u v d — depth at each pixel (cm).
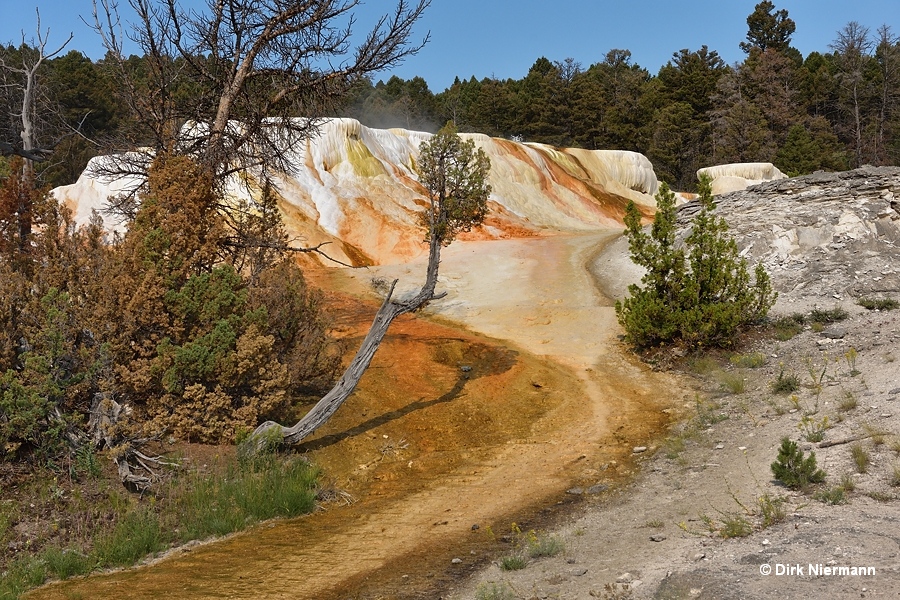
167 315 1038
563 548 709
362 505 926
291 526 859
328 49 1310
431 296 1209
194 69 1351
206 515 850
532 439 1140
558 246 2536
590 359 1502
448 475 1017
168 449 984
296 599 645
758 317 1528
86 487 876
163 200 1131
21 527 796
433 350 1492
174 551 793
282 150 1405
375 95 6700
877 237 1827
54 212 1141
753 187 2133
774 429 1012
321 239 2416
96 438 935
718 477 869
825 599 507
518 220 3141
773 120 6662
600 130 6894
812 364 1281
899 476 739
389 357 1445
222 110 1298
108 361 988
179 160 1159
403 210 2694
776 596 521
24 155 991
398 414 1210
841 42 7669
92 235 1115
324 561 739
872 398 1023
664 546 670
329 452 1064
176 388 1012
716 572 577
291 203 2534
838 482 768
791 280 1744
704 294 1489
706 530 696
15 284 989
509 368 1425
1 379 892
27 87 2219
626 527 750
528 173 3566
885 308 1528
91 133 4322
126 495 880
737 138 6369
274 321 1166
